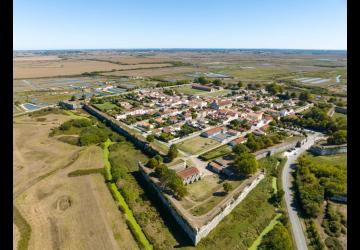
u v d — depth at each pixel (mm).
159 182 125500
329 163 148250
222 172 138375
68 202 115375
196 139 182375
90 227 100750
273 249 89750
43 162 150625
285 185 129125
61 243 92688
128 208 113312
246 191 121875
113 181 133000
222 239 97250
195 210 107125
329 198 116312
